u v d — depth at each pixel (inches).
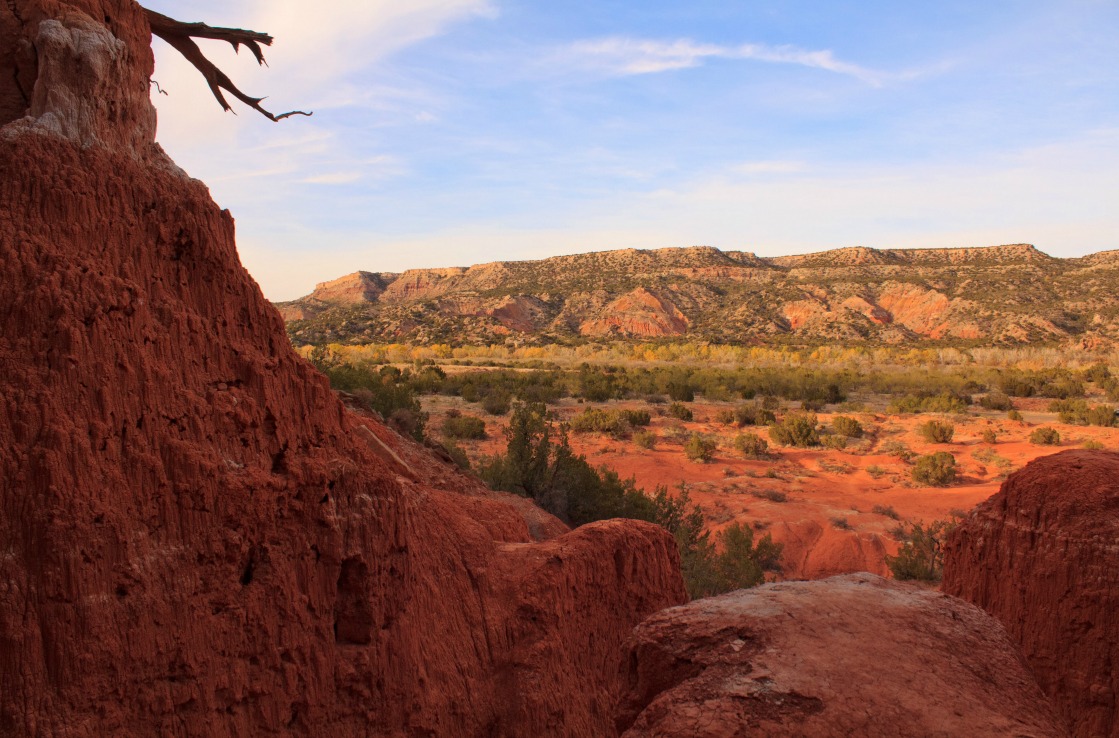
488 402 1982.0
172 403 220.7
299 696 240.4
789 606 160.6
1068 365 4175.7
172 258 242.4
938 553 958.4
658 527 426.9
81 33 224.7
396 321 7194.9
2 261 200.2
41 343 197.9
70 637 185.9
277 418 252.4
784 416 2193.7
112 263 222.4
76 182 217.2
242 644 226.7
